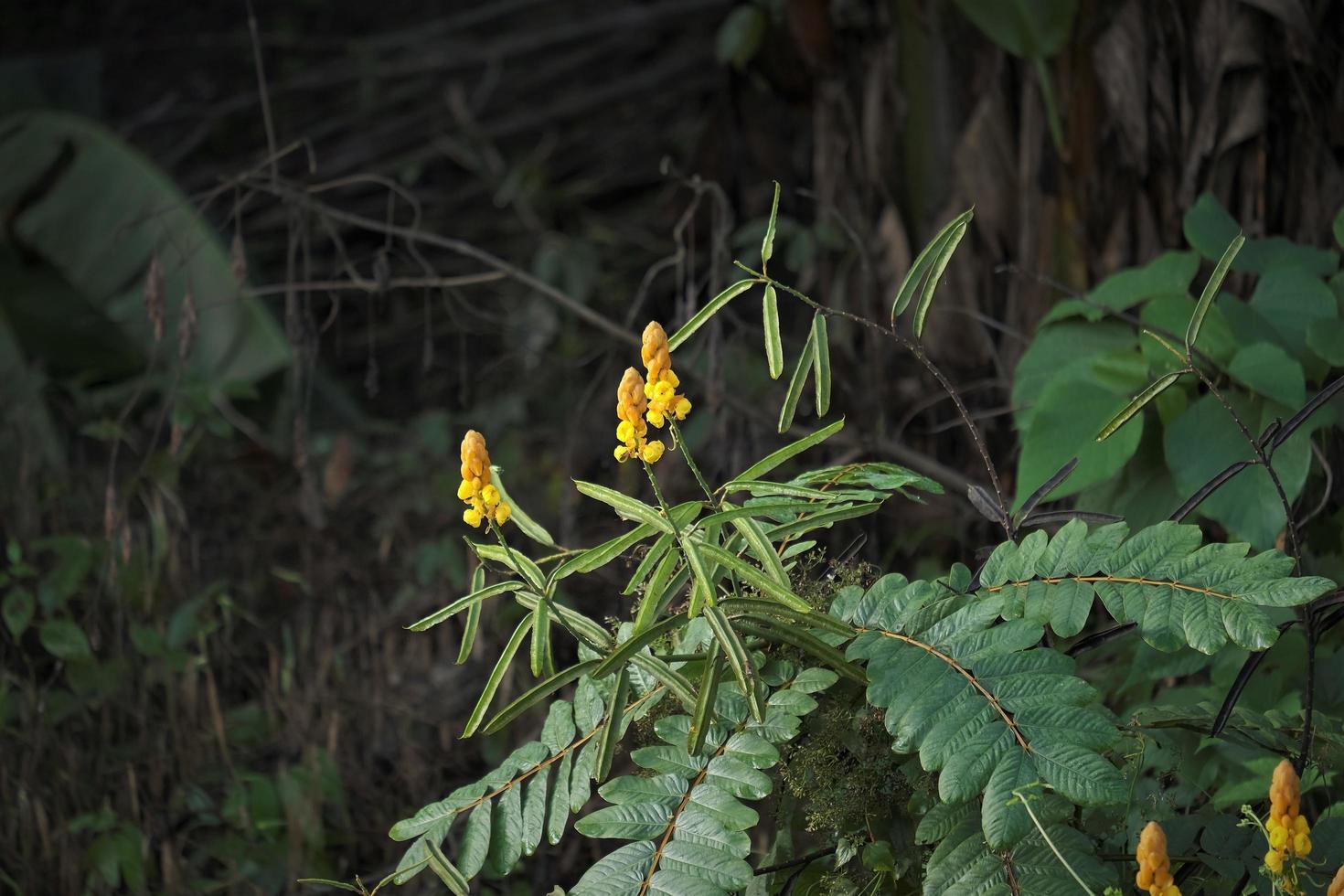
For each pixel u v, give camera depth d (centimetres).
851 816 340
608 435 707
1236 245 334
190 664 503
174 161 1310
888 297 554
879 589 344
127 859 457
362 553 674
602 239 1121
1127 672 416
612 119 1305
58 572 528
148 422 786
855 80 587
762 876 356
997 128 521
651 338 328
